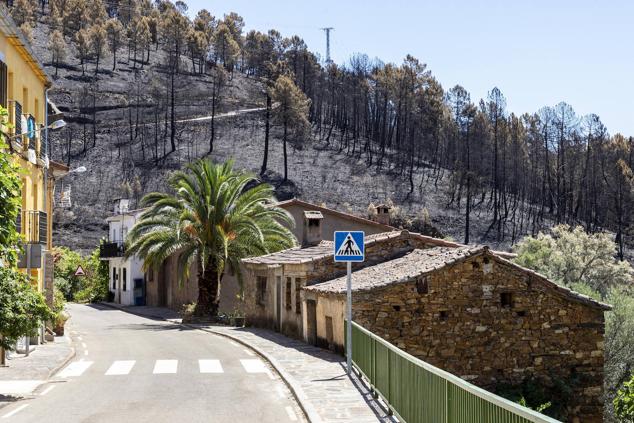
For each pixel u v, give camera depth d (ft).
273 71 638.12
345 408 44.47
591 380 77.25
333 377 57.93
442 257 79.92
